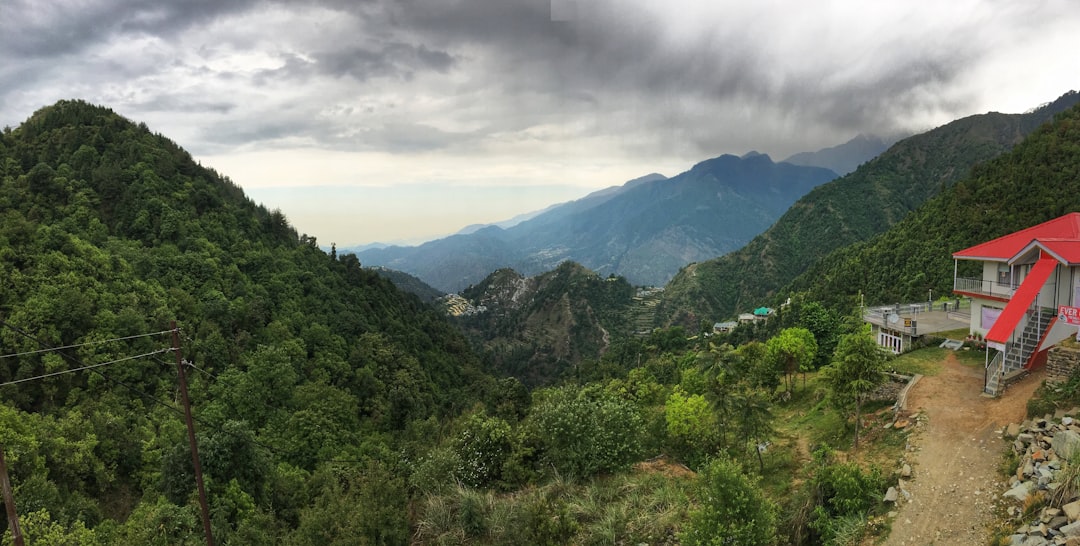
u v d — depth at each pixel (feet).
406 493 74.95
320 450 139.13
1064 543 37.06
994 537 43.50
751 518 48.98
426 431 141.79
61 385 123.65
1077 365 60.85
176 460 92.68
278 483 103.91
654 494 70.74
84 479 97.50
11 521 40.96
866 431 77.36
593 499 71.92
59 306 132.98
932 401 74.95
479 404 161.68
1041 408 57.72
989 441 59.72
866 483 56.03
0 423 86.94
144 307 159.33
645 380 148.77
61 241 156.97
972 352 94.12
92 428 105.60
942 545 45.39
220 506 84.48
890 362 90.12
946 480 54.60
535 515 63.05
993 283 94.27
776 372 121.39
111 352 132.87
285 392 154.92
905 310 135.03
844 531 51.26
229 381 148.25
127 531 75.97
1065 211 162.30
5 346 121.49
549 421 84.43
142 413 127.13
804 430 93.50
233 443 96.02
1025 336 76.95
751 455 85.20
